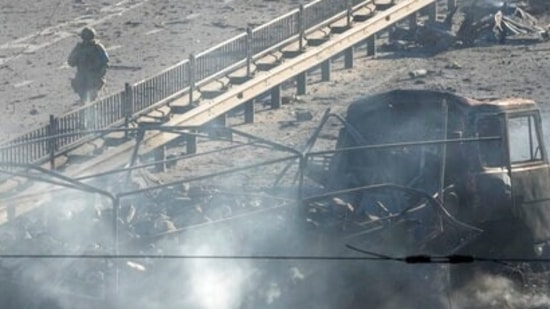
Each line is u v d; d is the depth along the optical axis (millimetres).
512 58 137500
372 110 73000
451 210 67250
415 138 71125
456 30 155625
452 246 65188
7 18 169250
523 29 149000
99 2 180125
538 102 115000
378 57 144000
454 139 64875
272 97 122250
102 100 94375
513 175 70062
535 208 71375
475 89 122250
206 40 153250
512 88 121938
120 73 136500
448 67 135000
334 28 134625
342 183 70062
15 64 143375
